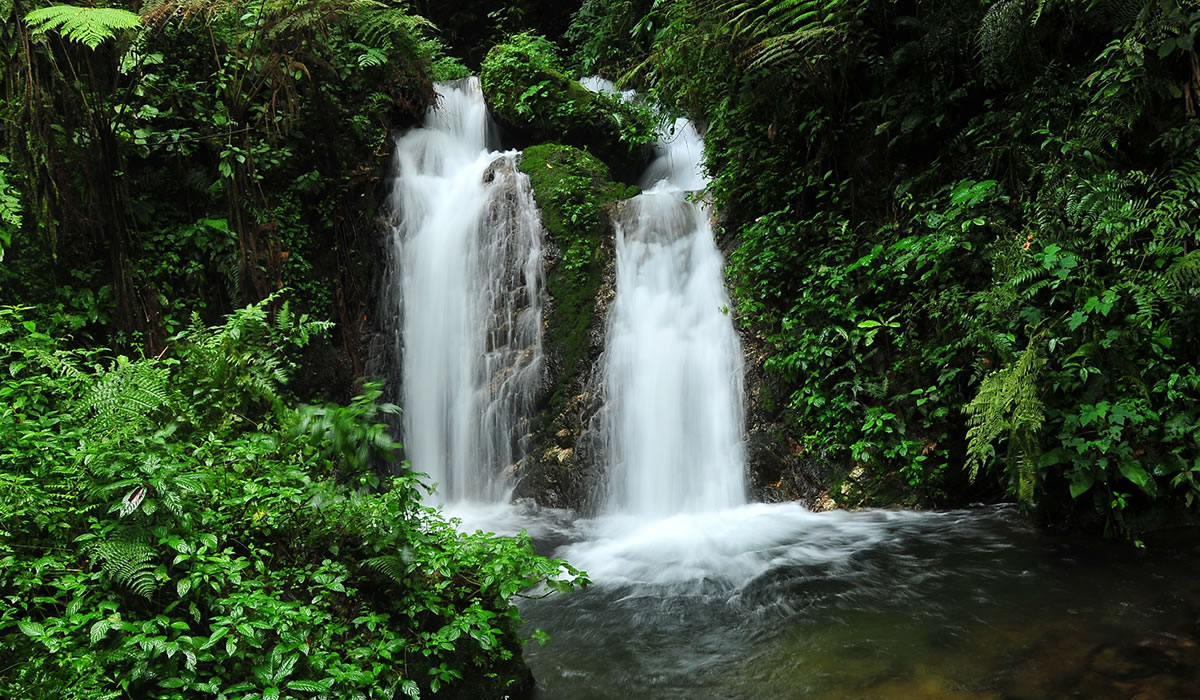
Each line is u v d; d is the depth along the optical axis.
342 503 3.62
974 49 6.55
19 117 5.63
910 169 6.92
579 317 7.68
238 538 3.46
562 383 7.60
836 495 6.61
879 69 6.91
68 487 3.33
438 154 9.19
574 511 7.28
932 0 6.64
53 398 4.75
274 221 7.12
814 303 6.80
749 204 7.63
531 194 8.17
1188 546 4.95
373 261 8.24
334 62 8.05
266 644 3.08
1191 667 3.63
